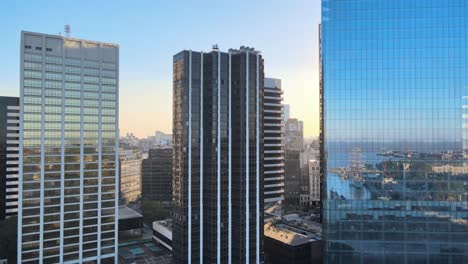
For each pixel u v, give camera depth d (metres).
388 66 105.69
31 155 132.75
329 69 107.69
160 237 171.88
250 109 135.75
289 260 135.25
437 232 102.75
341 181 106.94
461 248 101.62
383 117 105.56
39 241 133.00
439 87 103.94
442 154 103.12
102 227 146.12
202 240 132.25
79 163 142.25
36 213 132.88
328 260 107.25
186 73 131.50
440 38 104.31
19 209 129.88
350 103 106.81
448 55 103.94
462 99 103.25
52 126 137.12
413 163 104.19
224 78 134.62
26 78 132.75
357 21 106.88
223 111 133.75
